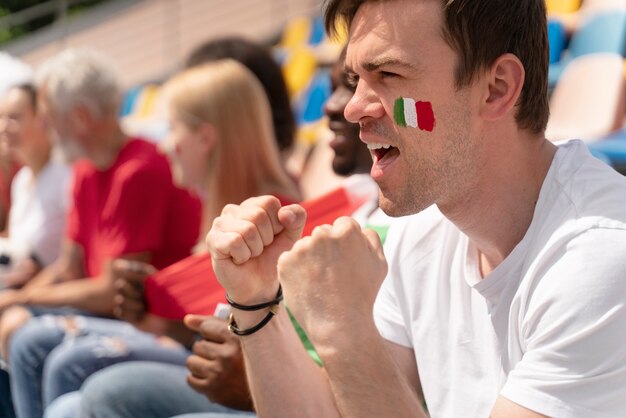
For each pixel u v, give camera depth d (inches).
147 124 282.5
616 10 209.2
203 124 110.4
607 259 52.9
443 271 65.1
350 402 56.4
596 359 52.6
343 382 56.5
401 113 56.8
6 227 179.8
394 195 58.7
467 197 58.7
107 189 130.2
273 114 125.0
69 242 139.7
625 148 151.7
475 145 57.7
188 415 83.4
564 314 53.2
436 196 58.1
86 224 137.1
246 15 375.9
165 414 90.0
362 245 58.2
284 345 65.3
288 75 289.9
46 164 157.5
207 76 111.2
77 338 115.1
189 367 86.1
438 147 57.2
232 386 84.4
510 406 54.6
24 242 157.1
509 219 59.2
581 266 53.4
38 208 156.9
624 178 58.6
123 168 127.0
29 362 117.6
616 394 53.2
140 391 89.7
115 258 126.0
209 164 111.0
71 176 156.3
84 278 139.6
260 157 110.8
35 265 154.1
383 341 57.6
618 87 181.3
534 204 59.0
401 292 67.9
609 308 52.2
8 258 153.6
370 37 57.1
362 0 58.1
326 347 56.9
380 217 86.7
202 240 112.1
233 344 84.0
